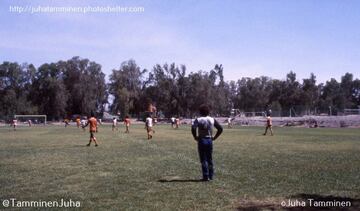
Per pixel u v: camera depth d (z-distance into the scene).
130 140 35.97
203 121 14.07
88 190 12.42
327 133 49.41
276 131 56.34
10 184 13.53
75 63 149.50
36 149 27.27
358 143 31.59
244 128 71.62
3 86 149.88
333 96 167.88
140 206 10.41
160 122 126.31
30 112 145.88
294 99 165.75
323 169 16.55
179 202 10.80
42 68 149.38
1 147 29.19
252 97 171.75
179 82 147.25
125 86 142.75
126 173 15.72
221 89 154.12
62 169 16.95
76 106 152.25
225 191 12.17
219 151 24.66
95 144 29.81
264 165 17.88
